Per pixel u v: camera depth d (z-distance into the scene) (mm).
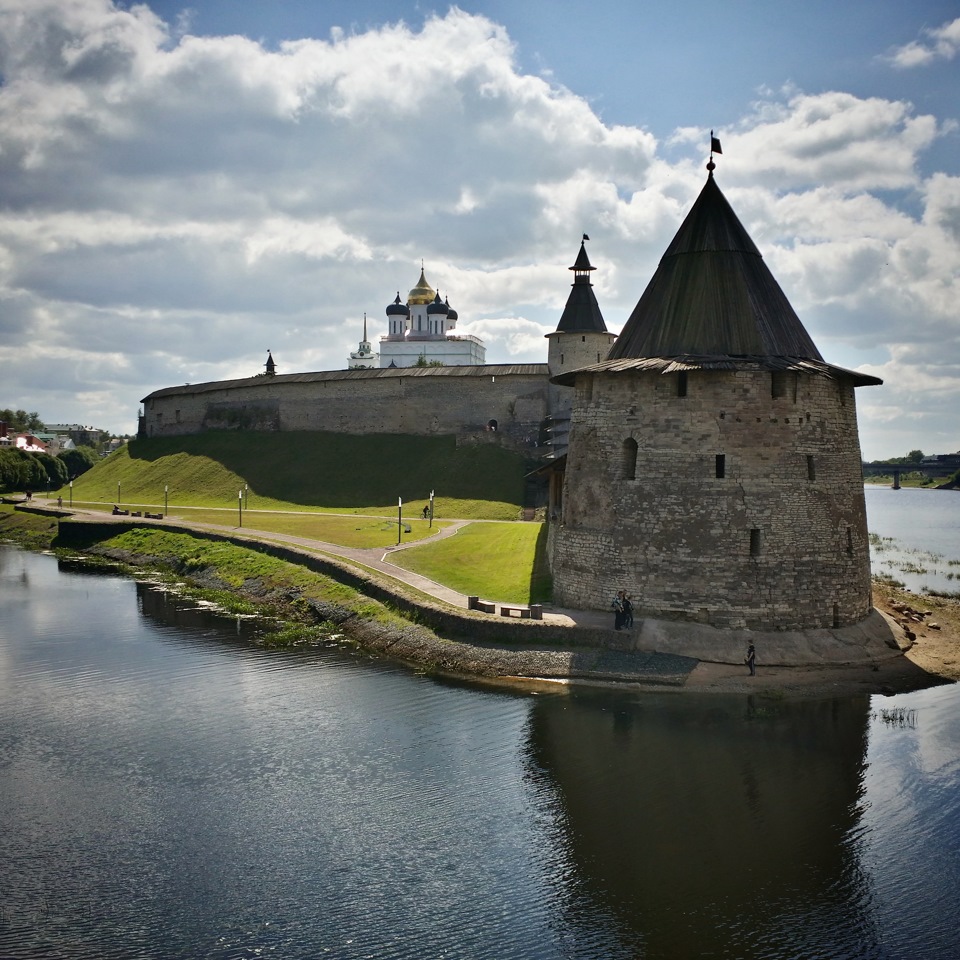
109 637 37594
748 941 15930
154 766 23438
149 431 115688
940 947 15656
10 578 54062
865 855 18516
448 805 20953
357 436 94625
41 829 20125
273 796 21594
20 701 28688
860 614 32594
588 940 16000
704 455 31219
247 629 39219
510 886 17656
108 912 16969
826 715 25922
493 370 90500
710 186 35312
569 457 35469
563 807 20703
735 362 31328
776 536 30906
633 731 25016
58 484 126375
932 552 69625
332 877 18078
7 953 15789
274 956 15734
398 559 47094
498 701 27766
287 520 68562
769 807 20500
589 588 33688
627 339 35312
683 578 31219
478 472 80938
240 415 103625
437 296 173750
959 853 18516
